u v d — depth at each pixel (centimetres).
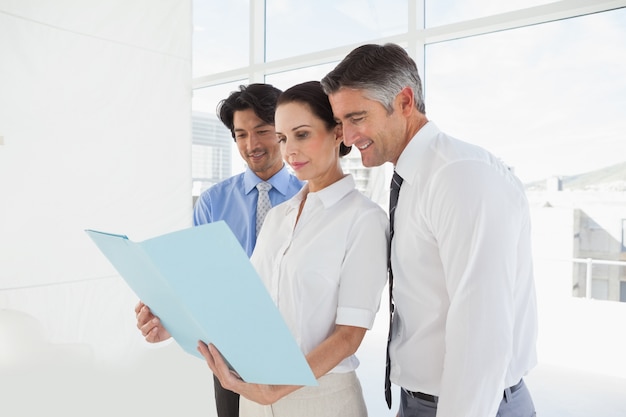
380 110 93
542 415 264
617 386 293
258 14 289
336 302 101
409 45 236
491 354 81
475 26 216
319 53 264
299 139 101
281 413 102
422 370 98
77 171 171
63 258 168
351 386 103
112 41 179
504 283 82
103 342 175
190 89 202
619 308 395
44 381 160
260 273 112
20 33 158
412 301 98
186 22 200
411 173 95
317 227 103
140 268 73
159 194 193
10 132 157
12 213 158
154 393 185
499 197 83
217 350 83
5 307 156
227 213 175
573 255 340
